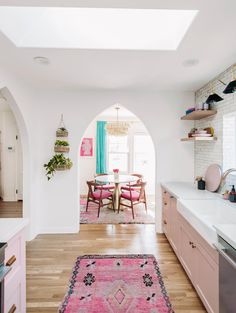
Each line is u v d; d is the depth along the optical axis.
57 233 3.53
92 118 3.51
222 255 1.31
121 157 6.75
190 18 1.67
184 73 2.72
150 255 2.81
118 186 4.88
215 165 2.80
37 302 1.98
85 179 6.55
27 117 3.15
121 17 1.97
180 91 3.55
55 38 2.04
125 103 3.54
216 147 2.87
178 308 1.90
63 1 1.43
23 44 2.03
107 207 5.05
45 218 3.54
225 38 1.88
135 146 6.75
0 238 1.29
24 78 2.89
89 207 5.09
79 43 2.06
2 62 2.38
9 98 2.80
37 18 1.98
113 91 3.51
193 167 3.61
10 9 1.79
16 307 1.48
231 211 2.08
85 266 2.55
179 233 2.53
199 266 1.89
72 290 2.13
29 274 2.40
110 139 6.72
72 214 3.55
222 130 2.71
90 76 2.83
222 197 2.45
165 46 2.10
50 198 3.53
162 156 3.59
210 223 1.61
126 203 5.43
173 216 2.82
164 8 1.51
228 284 1.32
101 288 2.16
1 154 5.66
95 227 3.80
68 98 3.49
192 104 3.58
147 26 2.06
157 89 3.44
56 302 1.98
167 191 3.11
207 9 1.50
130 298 2.02
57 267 2.54
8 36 1.86
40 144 3.50
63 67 2.52
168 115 3.57
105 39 2.07
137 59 2.31
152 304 1.95
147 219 4.23
